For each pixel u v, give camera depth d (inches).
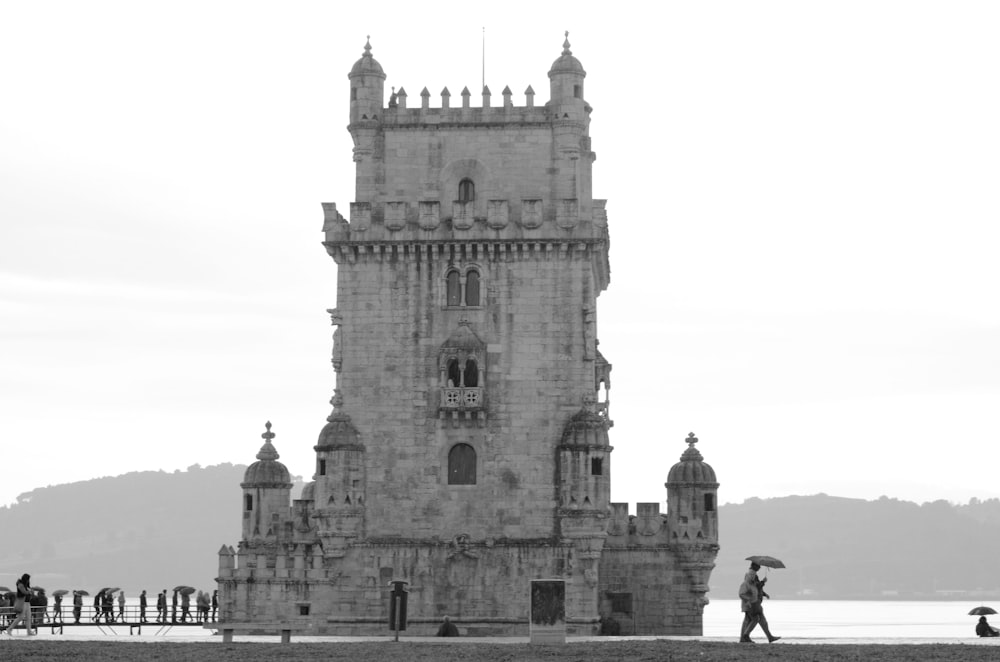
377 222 3722.9
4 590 3878.0
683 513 3853.3
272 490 3991.1
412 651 2468.0
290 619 3592.5
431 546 3627.0
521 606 3609.7
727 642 2610.7
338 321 3708.2
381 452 3668.8
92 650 2458.2
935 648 2418.8
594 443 3622.0
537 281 3700.8
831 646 2476.6
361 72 3818.9
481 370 3663.9
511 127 3782.0
